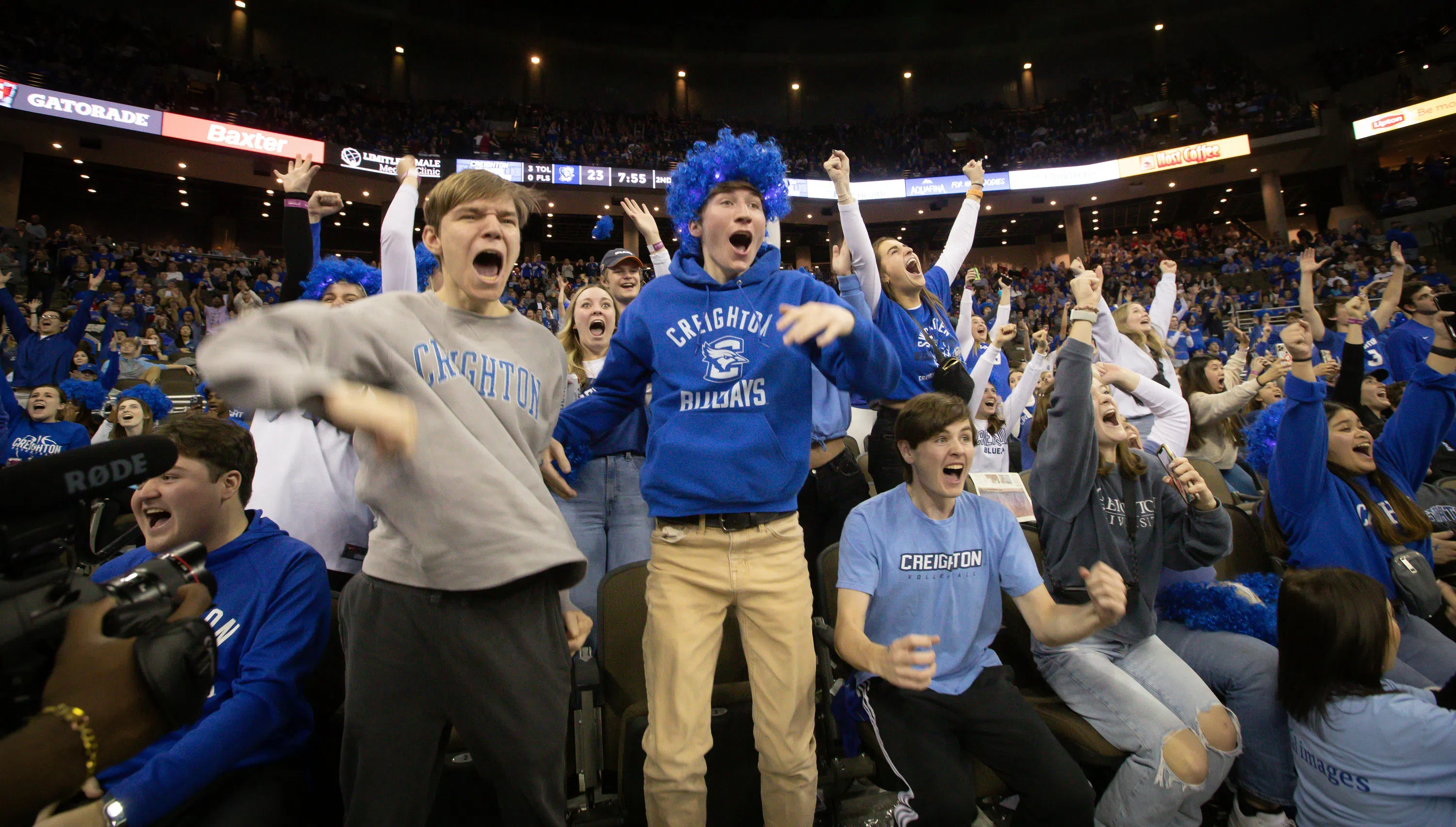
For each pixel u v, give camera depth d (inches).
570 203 732.0
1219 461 137.3
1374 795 61.0
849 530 71.8
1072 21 882.1
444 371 45.8
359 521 77.2
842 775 70.8
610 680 70.9
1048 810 62.3
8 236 483.5
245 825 51.1
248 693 53.4
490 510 43.9
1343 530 84.5
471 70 841.5
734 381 58.7
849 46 916.0
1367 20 783.1
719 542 57.1
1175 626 83.5
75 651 21.2
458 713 44.6
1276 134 697.0
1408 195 676.7
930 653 49.6
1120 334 138.1
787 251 892.0
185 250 589.9
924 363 96.0
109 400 237.0
